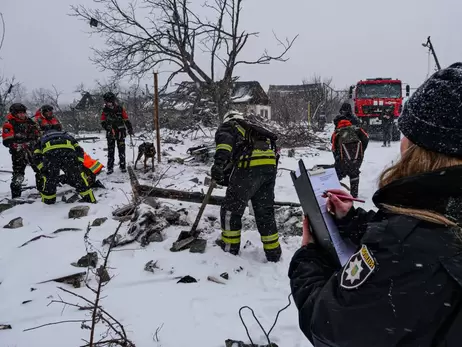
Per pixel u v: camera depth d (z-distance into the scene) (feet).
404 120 3.41
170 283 11.80
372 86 64.54
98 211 18.80
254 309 10.52
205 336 9.25
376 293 3.08
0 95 41.01
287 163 36.55
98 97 77.77
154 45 35.35
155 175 26.86
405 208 3.27
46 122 22.70
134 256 13.50
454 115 3.07
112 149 27.45
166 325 9.63
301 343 9.11
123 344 8.20
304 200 5.01
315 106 110.63
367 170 31.99
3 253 13.92
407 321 2.93
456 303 2.82
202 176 27.50
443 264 2.89
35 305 10.42
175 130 49.75
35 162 20.11
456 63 3.48
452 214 3.07
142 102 58.75
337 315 3.22
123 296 10.98
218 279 12.03
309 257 4.54
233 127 13.21
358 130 22.36
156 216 16.08
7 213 18.79
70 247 14.14
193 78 35.96
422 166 3.25
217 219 17.90
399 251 3.07
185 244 14.20
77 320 9.43
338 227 4.57
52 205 19.88
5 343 8.82
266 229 13.73
